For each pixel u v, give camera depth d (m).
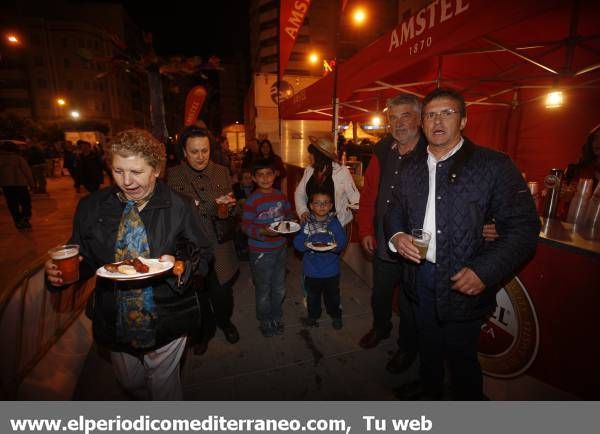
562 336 1.69
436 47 2.69
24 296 1.86
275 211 2.84
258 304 2.95
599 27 3.60
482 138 7.75
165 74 4.54
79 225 1.47
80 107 55.19
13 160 6.50
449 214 1.66
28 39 50.78
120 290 1.51
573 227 1.92
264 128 16.14
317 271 2.93
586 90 5.23
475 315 1.71
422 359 2.09
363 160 8.18
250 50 52.53
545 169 6.09
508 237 1.50
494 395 2.16
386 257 2.44
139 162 1.32
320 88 5.97
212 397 2.28
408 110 2.17
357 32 27.20
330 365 2.61
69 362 2.35
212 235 2.55
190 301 1.58
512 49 3.32
